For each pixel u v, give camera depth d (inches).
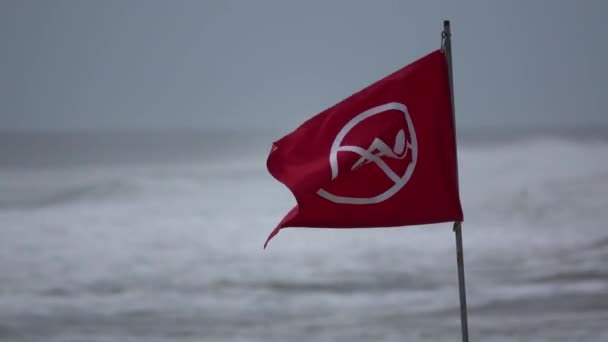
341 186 802.2
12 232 2987.2
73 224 3186.5
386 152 799.7
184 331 1745.8
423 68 799.1
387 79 802.8
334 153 800.9
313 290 2085.4
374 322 1790.1
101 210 3641.7
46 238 2861.7
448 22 792.9
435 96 797.2
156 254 2566.4
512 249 2544.3
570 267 2260.1
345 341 1664.6
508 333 1675.7
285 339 1686.8
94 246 2701.8
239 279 2210.9
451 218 801.6
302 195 795.4
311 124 809.5
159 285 2153.1
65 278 2225.6
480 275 2207.2
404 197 801.6
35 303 1963.6
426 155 798.5
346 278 2199.8
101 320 1824.6
